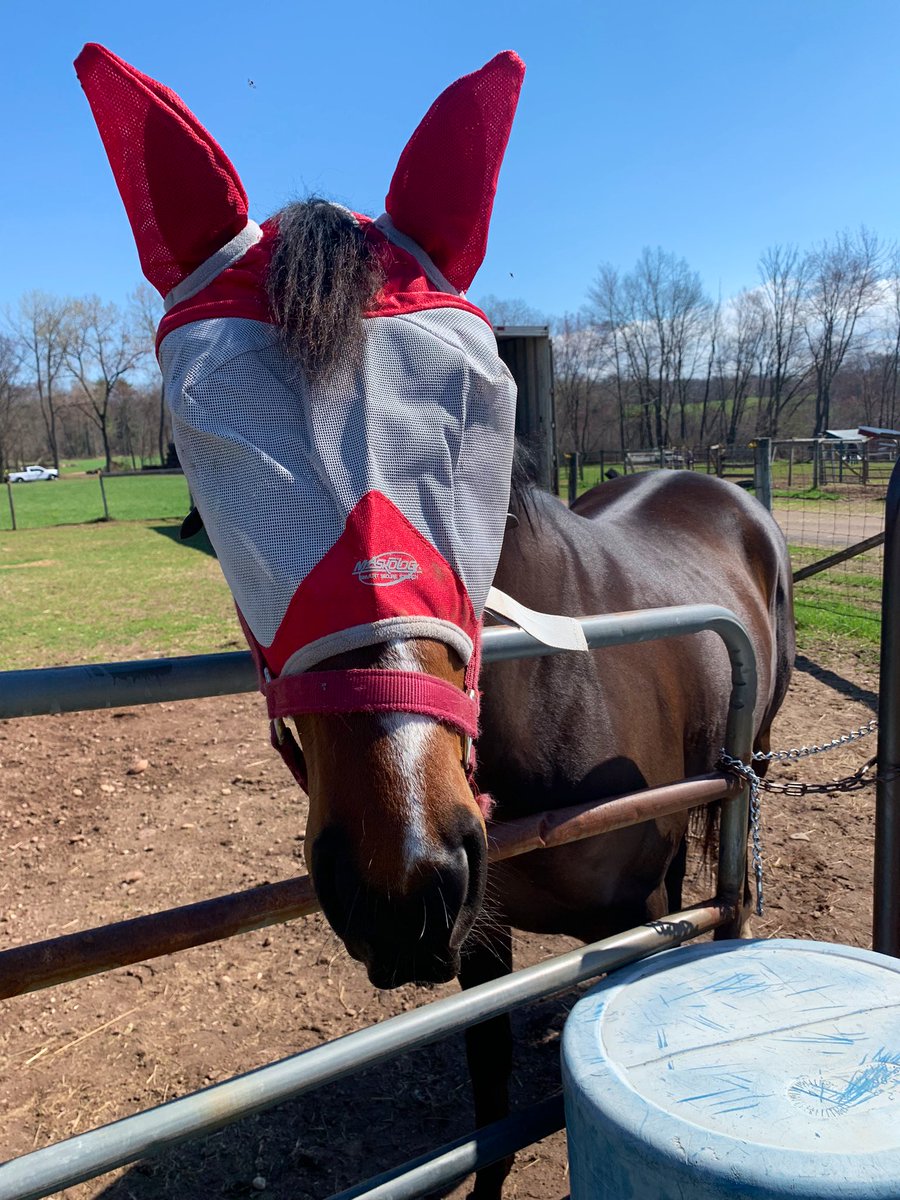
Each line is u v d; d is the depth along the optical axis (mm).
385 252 1260
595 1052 1228
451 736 1032
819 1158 984
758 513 3068
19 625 8688
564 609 1754
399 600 1010
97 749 5020
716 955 1478
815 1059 1184
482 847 1020
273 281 1149
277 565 1018
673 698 1938
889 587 1854
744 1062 1182
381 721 982
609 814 1545
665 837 1830
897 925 1950
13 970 1076
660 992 1370
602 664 1769
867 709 5203
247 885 3430
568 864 1686
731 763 1753
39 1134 2266
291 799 4254
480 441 1165
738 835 1806
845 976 1393
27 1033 2656
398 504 1049
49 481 52312
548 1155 2172
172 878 3516
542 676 1654
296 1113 2338
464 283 1390
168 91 1258
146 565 13992
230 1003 2764
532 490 1776
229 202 1222
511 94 1371
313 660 1005
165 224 1225
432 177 1321
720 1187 977
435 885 944
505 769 1630
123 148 1245
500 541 1191
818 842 3588
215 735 5238
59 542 18641
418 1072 2482
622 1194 1092
